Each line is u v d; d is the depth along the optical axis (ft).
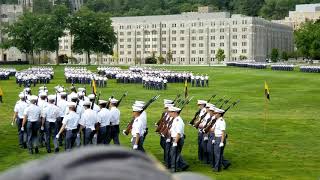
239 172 86.99
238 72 495.00
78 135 99.09
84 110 103.96
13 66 611.88
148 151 106.93
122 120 159.53
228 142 119.34
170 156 86.69
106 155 9.23
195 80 320.50
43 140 113.19
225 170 88.58
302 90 288.71
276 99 234.79
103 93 261.03
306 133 134.92
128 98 234.38
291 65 553.64
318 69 501.15
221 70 539.29
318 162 97.19
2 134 131.44
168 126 87.15
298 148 112.68
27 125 103.65
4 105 206.39
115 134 100.63
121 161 9.09
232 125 147.84
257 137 127.44
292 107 202.80
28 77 309.63
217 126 86.74
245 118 164.04
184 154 103.30
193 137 123.95
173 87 306.35
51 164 8.84
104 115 98.48
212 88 301.02
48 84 328.70
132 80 340.59
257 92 273.13
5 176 8.64
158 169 9.25
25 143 111.65
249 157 101.60
